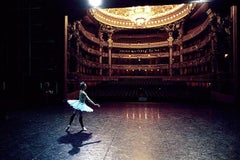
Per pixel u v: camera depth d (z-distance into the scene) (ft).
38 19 49.21
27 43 48.62
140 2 42.88
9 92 46.83
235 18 45.01
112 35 126.00
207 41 73.87
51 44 49.55
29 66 48.47
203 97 59.47
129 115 33.04
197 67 89.86
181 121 27.78
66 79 49.96
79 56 75.05
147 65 121.60
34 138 18.98
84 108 21.71
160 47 120.16
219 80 54.13
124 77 121.60
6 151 15.34
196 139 18.81
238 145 16.99
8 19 47.44
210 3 47.39
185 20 93.61
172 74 111.75
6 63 47.29
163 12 98.48
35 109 38.42
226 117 31.01
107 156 14.39
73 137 19.42
